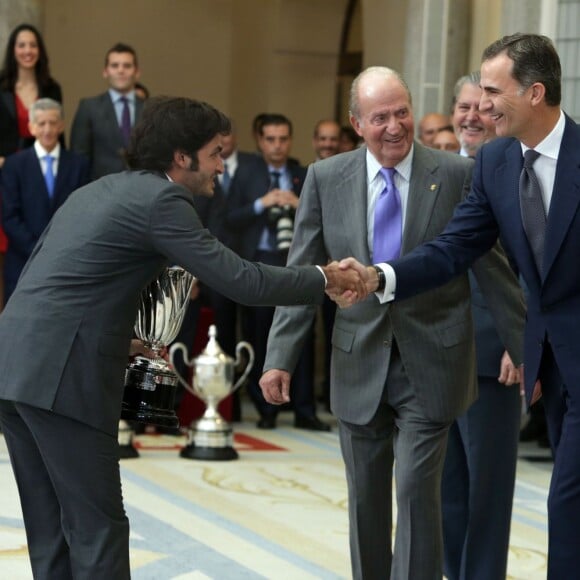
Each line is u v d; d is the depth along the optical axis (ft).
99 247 21.12
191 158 22.07
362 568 26.04
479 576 28.25
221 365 45.88
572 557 22.77
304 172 56.95
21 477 22.31
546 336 23.62
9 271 51.52
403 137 25.36
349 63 80.64
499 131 23.47
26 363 20.83
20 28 53.78
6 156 53.42
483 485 28.17
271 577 29.63
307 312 26.73
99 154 53.36
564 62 53.01
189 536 33.35
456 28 58.70
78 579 21.22
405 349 25.22
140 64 78.64
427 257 24.91
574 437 22.88
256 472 43.70
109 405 21.26
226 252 21.30
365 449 26.02
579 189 22.99
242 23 80.64
